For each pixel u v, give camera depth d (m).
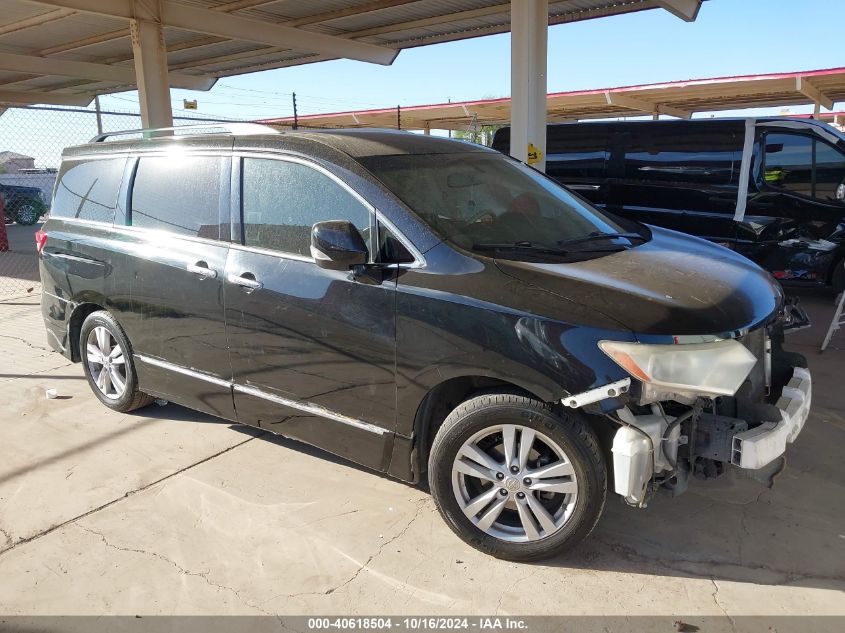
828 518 3.37
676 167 8.16
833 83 15.59
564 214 3.88
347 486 3.78
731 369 2.72
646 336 2.67
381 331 3.18
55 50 16.78
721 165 7.91
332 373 3.41
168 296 4.13
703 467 3.06
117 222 4.57
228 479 3.87
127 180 4.55
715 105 20.14
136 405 4.79
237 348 3.82
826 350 6.17
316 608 2.79
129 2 11.43
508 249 3.23
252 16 12.96
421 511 3.50
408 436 3.21
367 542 3.23
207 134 4.23
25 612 2.79
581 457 2.82
